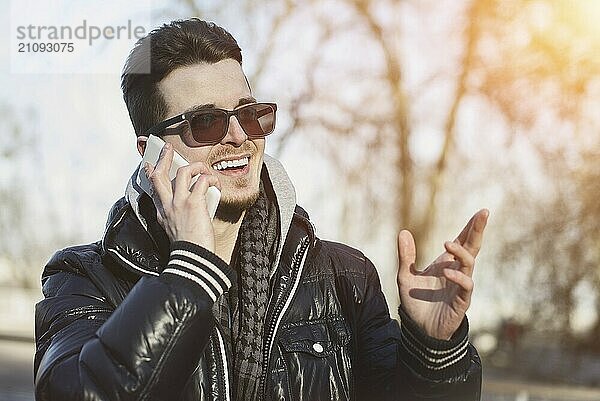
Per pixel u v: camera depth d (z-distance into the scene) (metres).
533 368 39.59
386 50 35.91
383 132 35.94
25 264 57.84
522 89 37.34
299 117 34.88
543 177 38.19
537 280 40.03
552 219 38.59
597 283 39.34
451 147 37.41
